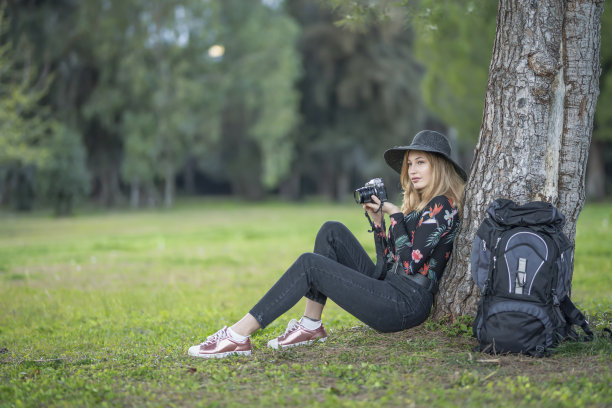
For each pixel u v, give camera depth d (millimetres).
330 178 43469
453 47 18750
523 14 3811
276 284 3744
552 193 3844
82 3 28906
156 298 7113
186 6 31750
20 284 8367
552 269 3324
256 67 34594
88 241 15461
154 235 17219
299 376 3357
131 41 30484
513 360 3385
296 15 40219
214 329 5258
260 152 41688
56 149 27000
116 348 4520
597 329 4086
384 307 3623
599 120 19688
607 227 12695
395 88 37031
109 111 31203
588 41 3818
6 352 4562
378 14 5898
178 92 31219
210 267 10164
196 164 56500
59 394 3148
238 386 3201
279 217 25547
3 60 17406
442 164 3875
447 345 3785
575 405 2725
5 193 33969
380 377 3244
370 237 13836
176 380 3336
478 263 3527
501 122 3898
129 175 32031
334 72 38750
